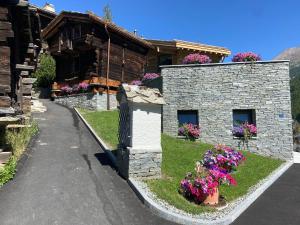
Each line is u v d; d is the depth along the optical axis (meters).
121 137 10.30
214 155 11.88
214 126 16.47
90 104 22.09
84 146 12.54
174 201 7.96
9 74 9.77
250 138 16.27
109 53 23.48
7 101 9.68
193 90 16.75
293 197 9.70
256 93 16.45
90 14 21.97
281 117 16.25
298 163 15.72
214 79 16.69
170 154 12.54
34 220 6.61
